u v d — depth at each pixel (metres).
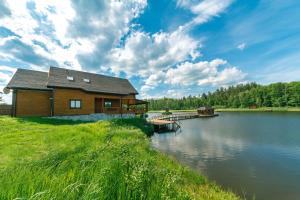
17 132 11.03
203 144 16.53
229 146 15.70
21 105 19.30
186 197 4.10
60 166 3.83
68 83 22.06
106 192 2.83
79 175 3.30
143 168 4.21
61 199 2.53
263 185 8.02
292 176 9.02
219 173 9.36
